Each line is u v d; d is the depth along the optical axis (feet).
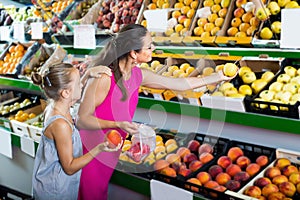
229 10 7.71
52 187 6.41
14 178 10.33
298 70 7.09
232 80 7.23
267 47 6.74
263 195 5.65
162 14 7.51
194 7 8.36
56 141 5.97
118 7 9.59
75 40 9.34
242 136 7.25
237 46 7.18
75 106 6.26
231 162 6.32
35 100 11.27
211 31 7.79
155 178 6.16
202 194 5.60
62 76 5.97
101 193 6.81
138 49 5.28
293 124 5.95
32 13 12.57
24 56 11.91
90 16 10.03
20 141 9.41
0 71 12.53
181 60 7.77
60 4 10.94
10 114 10.79
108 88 5.48
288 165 6.12
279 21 6.82
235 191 5.64
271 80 7.01
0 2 14.51
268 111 6.27
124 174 6.55
